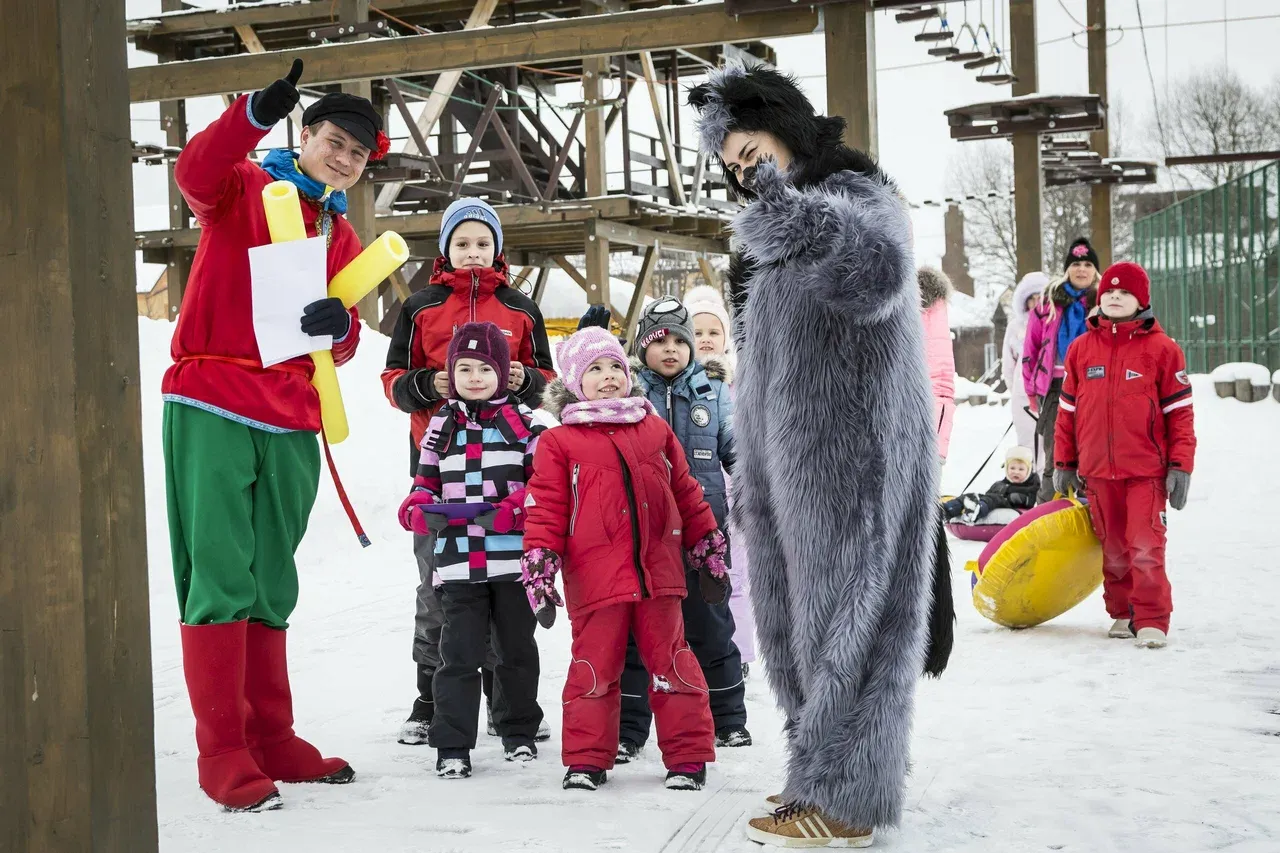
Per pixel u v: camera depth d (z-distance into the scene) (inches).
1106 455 216.8
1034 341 335.3
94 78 89.6
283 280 139.2
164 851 117.0
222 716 133.6
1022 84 718.5
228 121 130.4
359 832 122.0
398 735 165.3
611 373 145.6
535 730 155.9
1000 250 2191.2
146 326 407.2
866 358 114.2
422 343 167.9
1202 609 239.9
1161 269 960.3
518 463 151.3
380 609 261.3
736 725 158.6
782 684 120.6
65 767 88.1
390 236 149.2
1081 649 210.8
